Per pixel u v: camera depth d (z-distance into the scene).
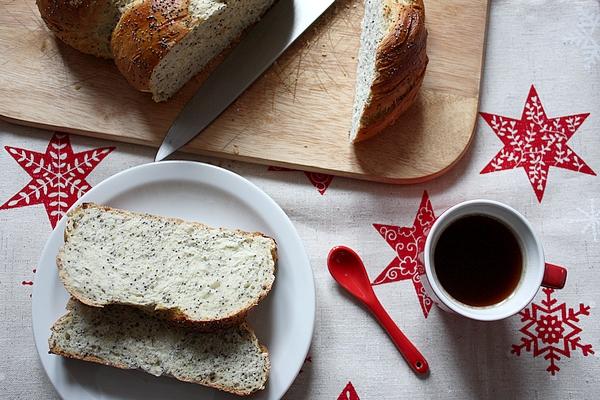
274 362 0.61
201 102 0.64
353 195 0.65
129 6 0.61
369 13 0.63
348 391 0.63
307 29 0.66
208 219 0.63
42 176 0.64
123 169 0.65
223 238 0.61
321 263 0.64
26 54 0.65
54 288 0.61
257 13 0.65
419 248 0.63
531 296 0.58
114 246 0.60
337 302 0.64
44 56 0.65
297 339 0.61
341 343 0.63
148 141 0.64
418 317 0.64
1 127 0.65
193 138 0.64
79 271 0.60
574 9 0.67
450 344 0.63
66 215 0.61
